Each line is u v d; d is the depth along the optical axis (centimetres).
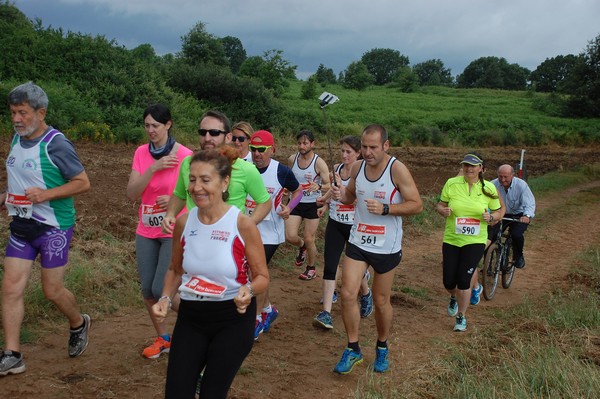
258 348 590
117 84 2517
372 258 521
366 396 488
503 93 8425
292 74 4506
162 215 497
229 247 347
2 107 2058
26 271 474
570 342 630
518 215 905
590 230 1423
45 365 504
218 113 492
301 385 514
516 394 489
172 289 379
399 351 607
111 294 682
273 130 3186
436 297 834
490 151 3628
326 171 818
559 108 5959
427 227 1302
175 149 509
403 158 2814
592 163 3072
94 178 1339
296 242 827
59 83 2405
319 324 641
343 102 5400
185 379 344
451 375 547
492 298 842
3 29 2612
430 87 8806
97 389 470
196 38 3872
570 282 945
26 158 460
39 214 468
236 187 488
